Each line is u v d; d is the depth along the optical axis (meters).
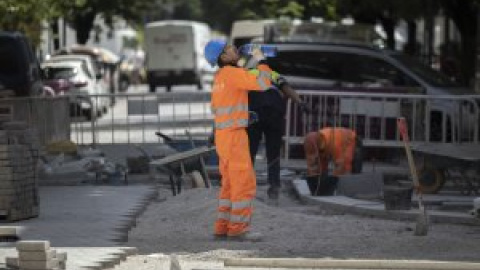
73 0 64.25
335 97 34.59
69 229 21.86
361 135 34.56
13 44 40.09
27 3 51.09
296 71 41.69
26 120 35.28
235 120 20.75
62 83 61.44
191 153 27.33
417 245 20.20
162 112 38.97
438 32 112.75
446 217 23.41
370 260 17.80
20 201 22.91
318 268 17.69
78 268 17.28
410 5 58.72
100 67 77.75
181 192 27.50
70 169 30.69
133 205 25.56
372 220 23.84
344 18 91.88
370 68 41.22
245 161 20.84
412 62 41.38
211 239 21.27
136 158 32.59
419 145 29.97
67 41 112.50
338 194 27.41
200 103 40.97
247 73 20.52
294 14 83.88
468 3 53.34
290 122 35.00
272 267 17.86
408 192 24.16
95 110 39.09
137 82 126.62
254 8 89.88
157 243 20.84
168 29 111.94
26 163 23.19
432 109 35.09
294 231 22.03
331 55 41.50
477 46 58.84
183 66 112.06
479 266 17.19
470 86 54.12
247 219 20.98
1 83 39.81
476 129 33.12
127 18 101.88
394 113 34.41
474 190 28.12
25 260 16.75
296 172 33.31
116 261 18.34
